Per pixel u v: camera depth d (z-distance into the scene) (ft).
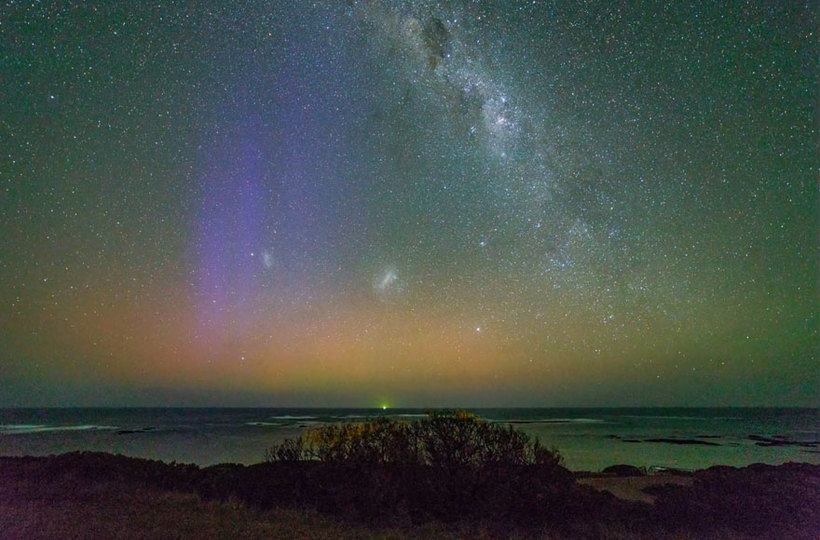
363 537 27.32
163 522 29.25
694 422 292.81
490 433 37.45
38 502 34.32
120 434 175.94
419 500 33.71
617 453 113.19
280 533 27.55
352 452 38.81
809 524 32.55
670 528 31.32
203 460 93.50
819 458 106.52
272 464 40.93
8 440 148.25
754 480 42.86
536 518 32.22
